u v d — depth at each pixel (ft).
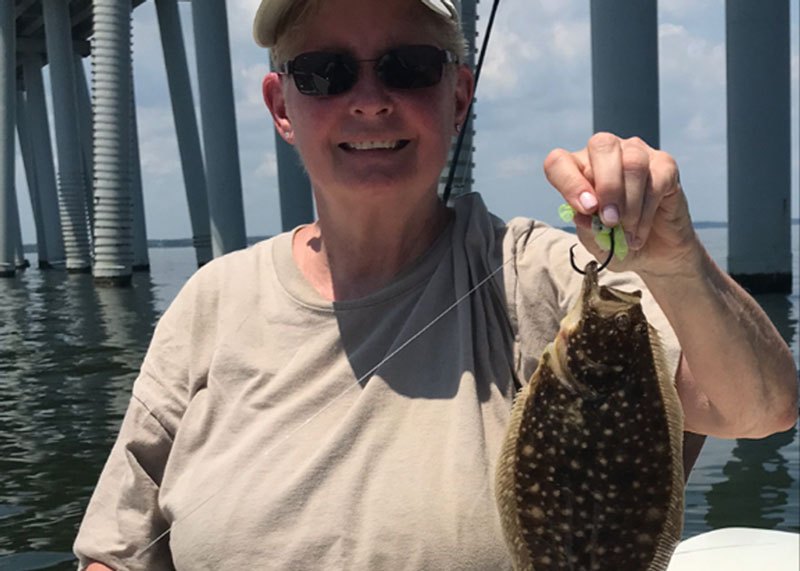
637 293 1.89
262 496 2.42
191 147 43.11
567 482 1.88
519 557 1.92
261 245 2.90
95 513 2.84
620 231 1.90
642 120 18.44
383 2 2.45
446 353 2.48
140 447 2.76
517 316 2.45
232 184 29.09
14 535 7.07
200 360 2.75
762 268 21.77
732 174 22.02
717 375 2.21
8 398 12.79
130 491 2.75
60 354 16.99
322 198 2.67
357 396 2.50
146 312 24.47
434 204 2.70
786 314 18.30
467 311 2.48
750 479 7.70
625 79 18.35
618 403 1.86
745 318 2.20
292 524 2.38
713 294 2.15
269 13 2.54
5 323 22.58
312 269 2.74
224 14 28.73
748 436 2.33
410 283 2.58
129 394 12.81
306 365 2.56
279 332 2.65
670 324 2.23
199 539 2.46
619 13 18.24
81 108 54.08
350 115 2.47
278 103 2.86
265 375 2.61
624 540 1.87
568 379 1.87
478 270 2.55
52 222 53.67
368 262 2.64
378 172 2.50
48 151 53.57
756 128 21.47
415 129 2.49
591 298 1.87
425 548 2.27
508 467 1.91
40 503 7.88
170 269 49.80
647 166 1.91
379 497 2.34
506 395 2.41
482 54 2.63
